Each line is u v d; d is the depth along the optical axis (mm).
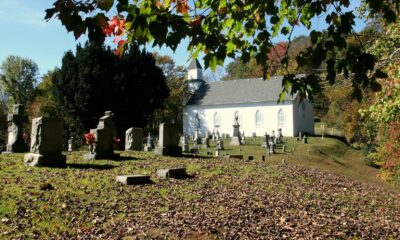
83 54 44906
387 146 19828
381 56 11625
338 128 64250
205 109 76000
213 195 13648
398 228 11617
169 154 23656
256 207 12320
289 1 5738
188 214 10953
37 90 73000
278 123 67438
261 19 5508
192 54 5438
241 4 5305
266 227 10203
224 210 11672
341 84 9164
